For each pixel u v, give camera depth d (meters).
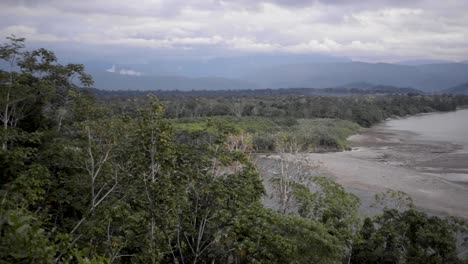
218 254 17.11
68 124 22.59
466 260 22.86
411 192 45.56
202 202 17.08
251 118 103.06
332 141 79.06
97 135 17.69
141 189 15.58
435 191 46.03
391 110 145.75
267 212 17.31
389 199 40.44
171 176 15.86
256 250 16.09
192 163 16.59
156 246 15.16
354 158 67.12
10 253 7.36
